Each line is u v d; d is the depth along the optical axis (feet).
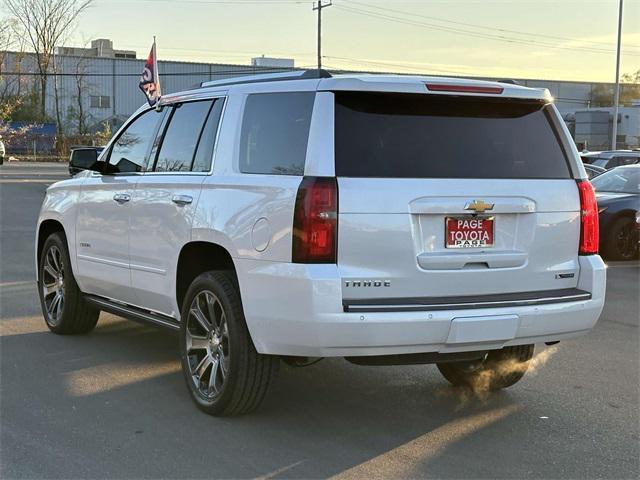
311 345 13.78
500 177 15.03
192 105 18.11
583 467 13.78
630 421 16.22
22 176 115.34
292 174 14.39
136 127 20.33
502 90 15.16
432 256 14.29
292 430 15.40
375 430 15.48
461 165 14.78
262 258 14.43
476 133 15.19
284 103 15.17
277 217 14.19
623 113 191.93
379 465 13.71
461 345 14.20
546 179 15.56
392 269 14.01
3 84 228.84
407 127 14.66
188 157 17.57
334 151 14.03
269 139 15.28
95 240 20.61
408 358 14.43
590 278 15.71
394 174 14.21
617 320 26.55
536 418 16.37
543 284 15.43
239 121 16.19
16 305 27.20
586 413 16.71
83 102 254.47
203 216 16.08
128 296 19.56
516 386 18.70
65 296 22.34
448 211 14.39
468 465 13.79
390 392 18.08
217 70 260.01
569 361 21.07
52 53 231.50
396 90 14.38
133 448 14.34
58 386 18.04
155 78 35.70
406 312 13.67
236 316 15.20
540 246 15.31
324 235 13.67
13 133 206.59
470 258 14.60
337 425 15.74
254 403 15.55
